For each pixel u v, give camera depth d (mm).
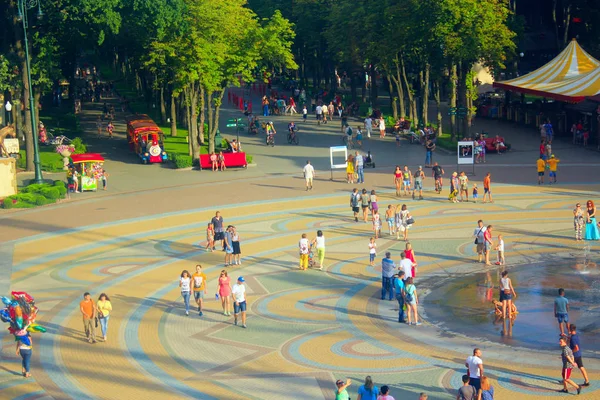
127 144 94500
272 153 88500
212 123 84188
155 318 39219
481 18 84625
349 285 44000
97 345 35750
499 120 106375
